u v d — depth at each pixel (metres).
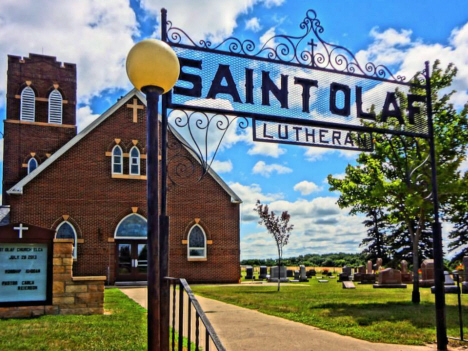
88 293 13.09
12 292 12.49
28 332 10.02
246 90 8.15
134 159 29.34
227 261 30.61
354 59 9.23
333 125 8.76
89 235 27.59
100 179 28.31
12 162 34.47
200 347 9.30
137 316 12.59
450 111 16.92
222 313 14.22
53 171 27.39
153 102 5.77
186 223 29.84
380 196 17.14
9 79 35.22
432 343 9.84
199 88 7.80
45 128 35.62
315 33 8.91
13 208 26.33
